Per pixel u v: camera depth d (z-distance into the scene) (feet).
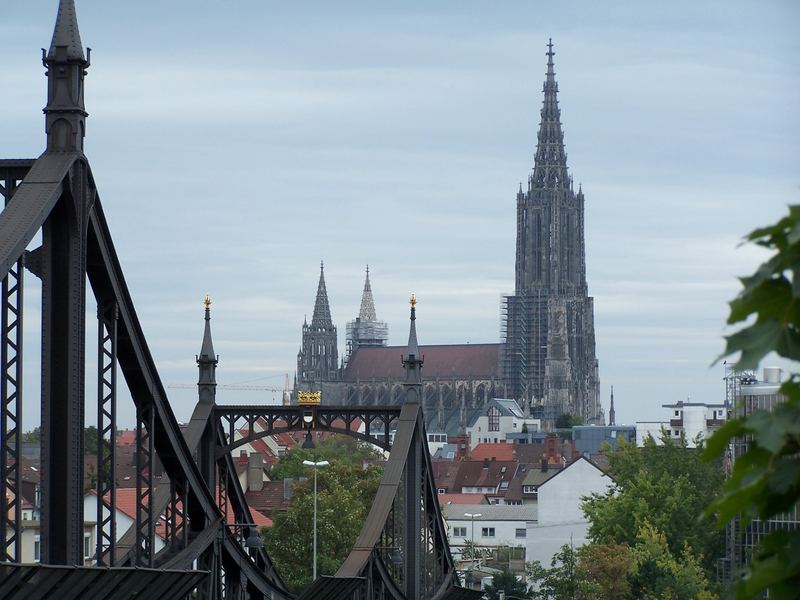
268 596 254.47
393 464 282.97
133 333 181.57
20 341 148.77
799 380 36.19
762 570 37.35
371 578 266.98
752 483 37.11
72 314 161.68
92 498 442.91
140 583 164.55
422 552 307.99
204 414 279.08
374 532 271.69
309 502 561.84
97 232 168.86
